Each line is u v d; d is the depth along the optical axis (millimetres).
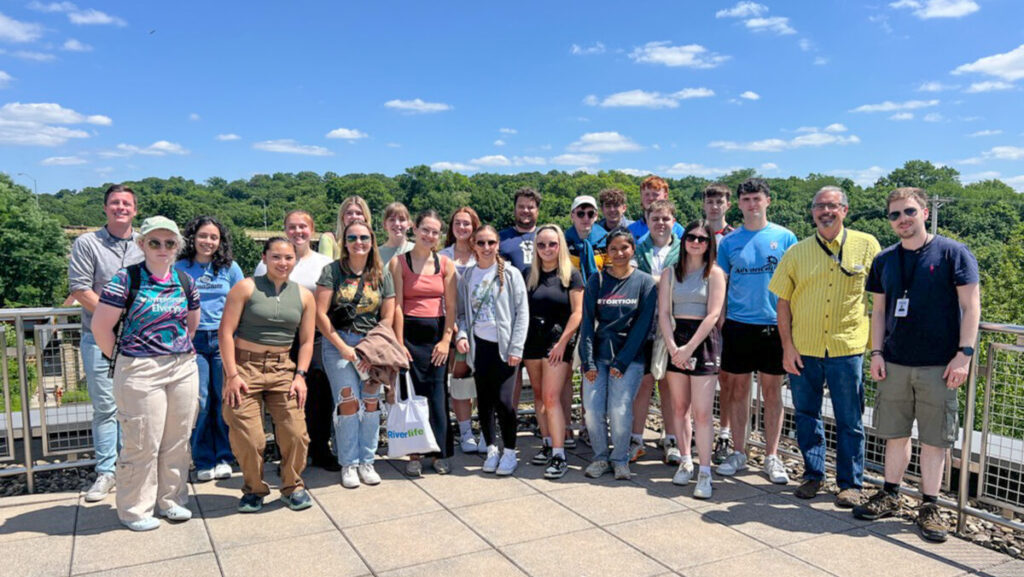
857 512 3873
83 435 4688
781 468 4586
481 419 4992
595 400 4625
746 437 4965
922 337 3607
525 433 5867
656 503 4133
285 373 3992
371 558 3338
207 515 3898
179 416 3740
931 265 3572
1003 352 3701
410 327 4613
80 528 3691
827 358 4117
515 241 5441
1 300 47281
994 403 3762
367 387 4398
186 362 3750
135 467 3637
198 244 4367
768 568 3244
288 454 3977
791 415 5484
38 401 4414
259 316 3855
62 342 4469
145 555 3357
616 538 3596
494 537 3598
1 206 48438
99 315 3471
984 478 3725
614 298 4539
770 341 4516
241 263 80688
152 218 3559
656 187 5594
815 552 3430
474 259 5137
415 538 3584
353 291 4371
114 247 4188
